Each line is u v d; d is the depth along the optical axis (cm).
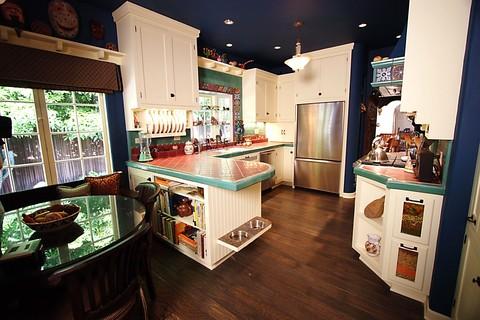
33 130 217
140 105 255
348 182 405
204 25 291
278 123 506
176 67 284
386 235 179
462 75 140
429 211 159
